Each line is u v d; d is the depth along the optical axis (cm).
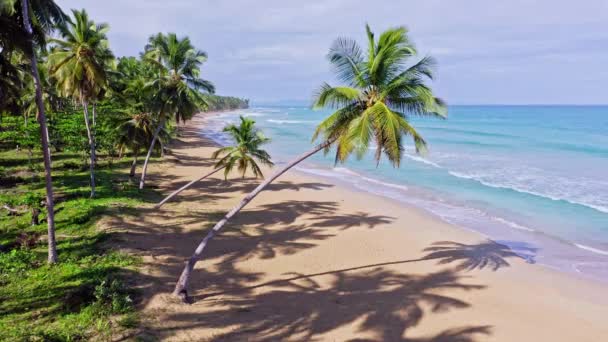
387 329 1224
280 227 2173
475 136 6862
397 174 3809
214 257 1719
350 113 1294
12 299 1264
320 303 1368
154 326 1147
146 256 1658
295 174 3809
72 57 2231
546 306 1401
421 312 1333
